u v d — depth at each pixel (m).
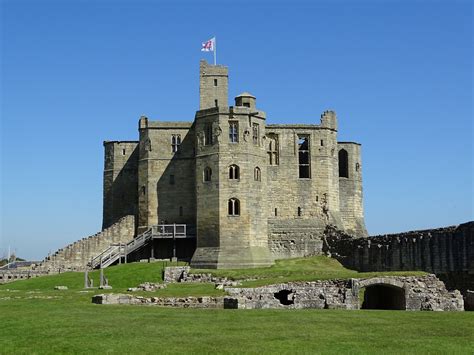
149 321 38.25
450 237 66.12
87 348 29.81
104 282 74.56
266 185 90.12
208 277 75.19
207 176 88.06
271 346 30.20
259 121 89.94
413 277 57.78
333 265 89.12
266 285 57.16
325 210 99.69
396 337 33.06
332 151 102.25
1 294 60.50
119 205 104.31
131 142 105.38
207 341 31.44
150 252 95.19
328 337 32.84
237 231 85.56
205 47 102.12
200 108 100.75
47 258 89.94
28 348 30.09
